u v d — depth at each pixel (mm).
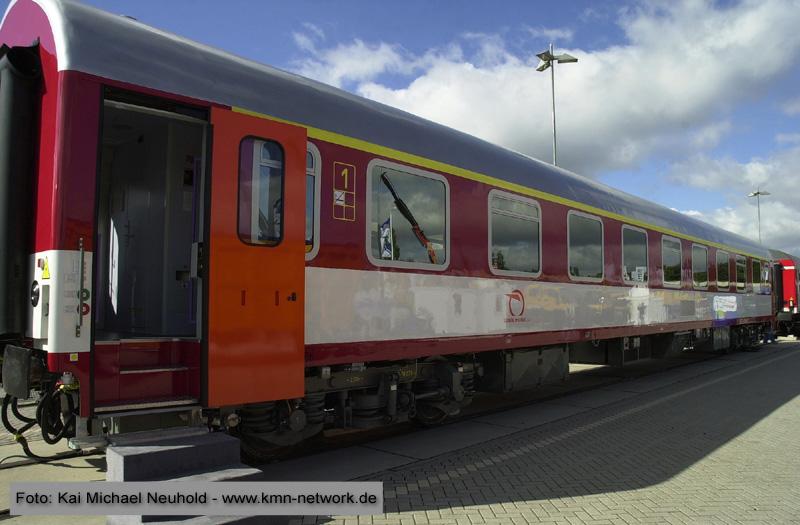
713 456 6121
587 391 10648
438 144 6770
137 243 5680
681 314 12891
